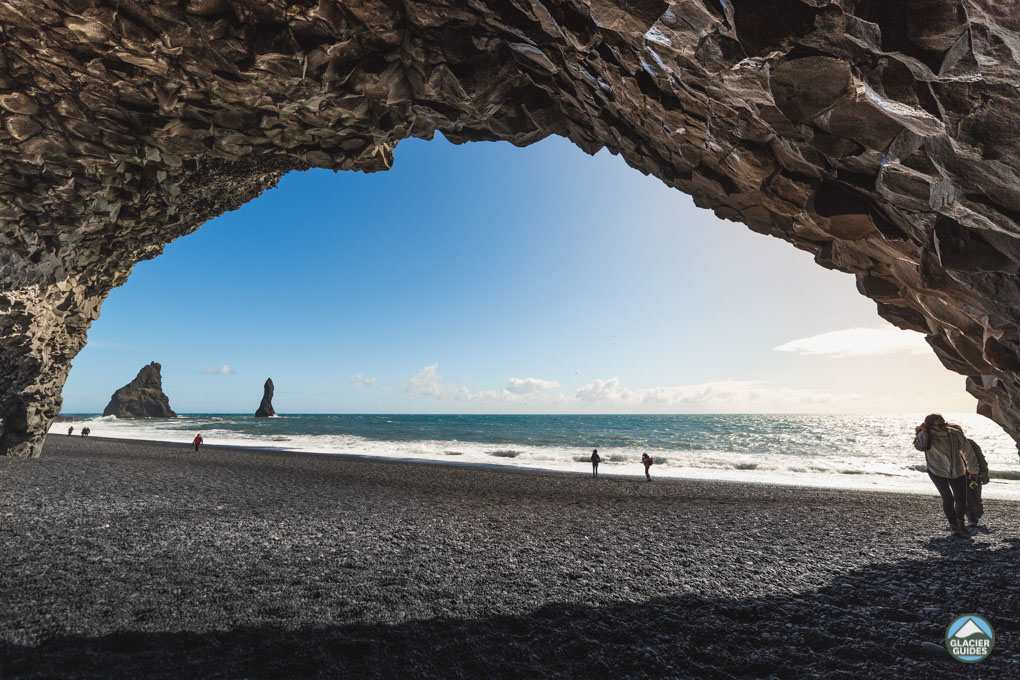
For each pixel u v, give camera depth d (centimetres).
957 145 209
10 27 596
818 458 3922
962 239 266
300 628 434
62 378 2077
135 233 1563
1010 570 598
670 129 458
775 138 348
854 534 876
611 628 438
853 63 204
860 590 541
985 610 465
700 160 484
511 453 4131
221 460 2706
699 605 500
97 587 543
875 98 215
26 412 1952
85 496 1230
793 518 1084
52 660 360
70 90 725
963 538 782
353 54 608
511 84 634
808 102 238
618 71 415
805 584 571
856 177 310
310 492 1477
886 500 1426
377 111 755
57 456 2348
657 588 561
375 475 2136
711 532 920
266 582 577
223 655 376
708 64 278
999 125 188
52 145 903
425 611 483
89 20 579
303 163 1410
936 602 493
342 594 535
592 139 687
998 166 204
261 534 858
